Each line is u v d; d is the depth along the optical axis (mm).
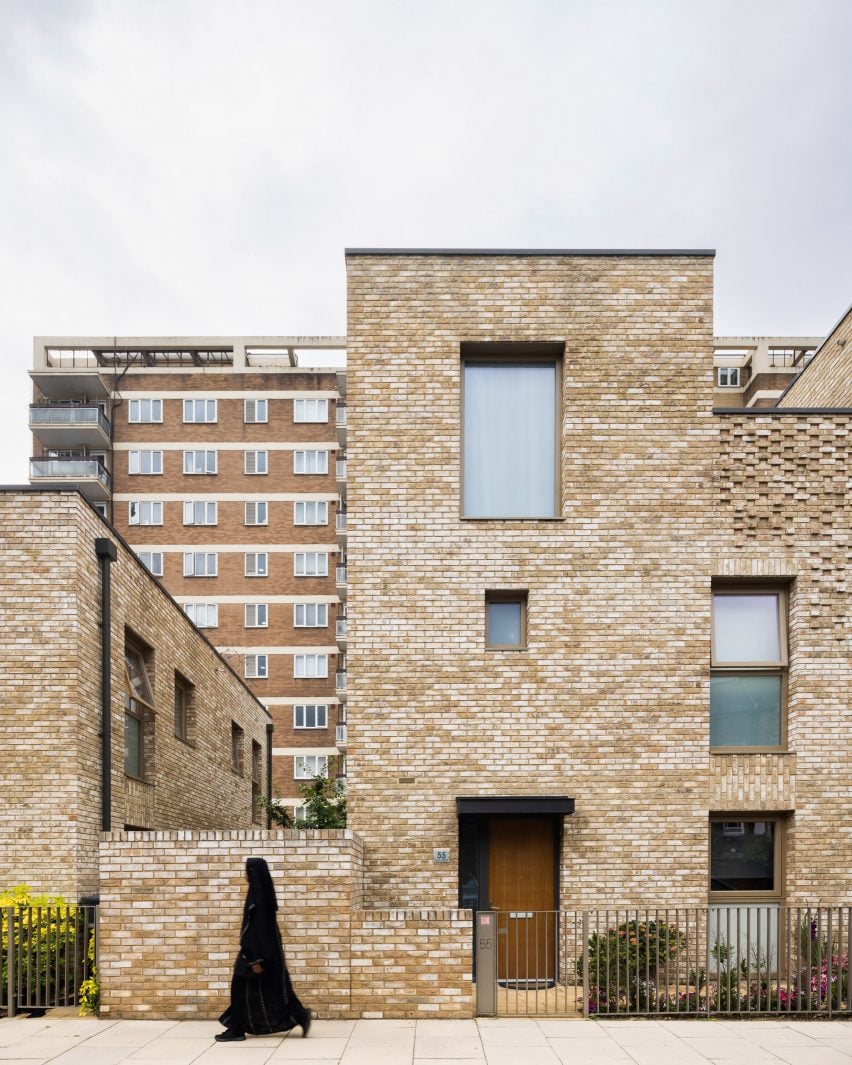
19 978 10055
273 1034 9102
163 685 15906
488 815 11750
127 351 51281
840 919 10336
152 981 9797
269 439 49562
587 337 12383
